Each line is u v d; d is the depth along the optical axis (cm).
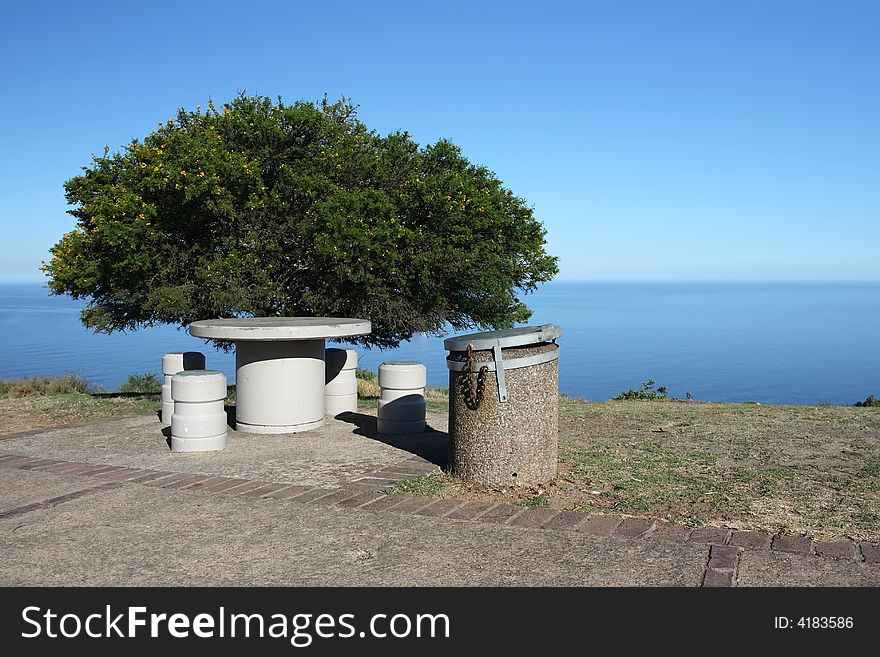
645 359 17050
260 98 1495
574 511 534
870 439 825
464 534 489
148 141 1427
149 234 1284
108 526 520
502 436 601
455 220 1389
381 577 420
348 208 1329
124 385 1655
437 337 1583
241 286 1333
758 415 1020
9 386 1557
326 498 586
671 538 473
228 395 1383
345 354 1074
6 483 656
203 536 496
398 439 856
